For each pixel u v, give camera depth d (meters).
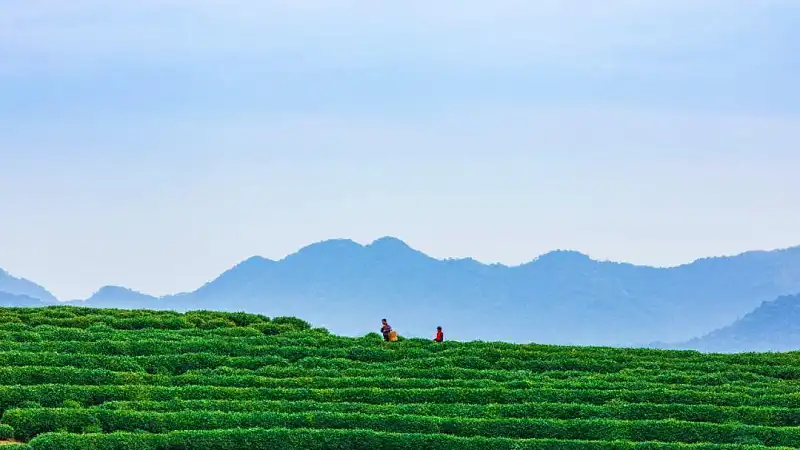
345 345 157.50
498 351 154.75
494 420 121.00
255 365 143.00
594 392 131.75
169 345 146.88
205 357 142.00
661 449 114.25
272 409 123.19
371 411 123.88
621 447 114.69
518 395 130.75
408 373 142.00
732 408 126.31
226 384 132.75
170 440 112.31
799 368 149.62
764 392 135.75
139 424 116.44
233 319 173.12
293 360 149.00
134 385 128.00
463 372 142.38
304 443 114.19
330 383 134.12
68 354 137.75
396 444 115.25
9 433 113.38
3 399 121.19
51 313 166.50
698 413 125.75
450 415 124.25
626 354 158.62
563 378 144.12
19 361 134.00
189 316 171.38
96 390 124.75
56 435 109.88
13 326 154.50
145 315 170.50
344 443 114.81
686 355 160.25
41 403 122.00
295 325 174.75
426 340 163.75
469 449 115.00
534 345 163.62
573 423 120.81
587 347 165.00
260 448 113.31
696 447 114.69
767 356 159.75
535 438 118.38
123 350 144.12
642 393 131.50
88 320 162.88
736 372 145.88
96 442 110.06
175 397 125.81
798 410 125.88
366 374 141.12
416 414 123.69
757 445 116.25
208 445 112.62
